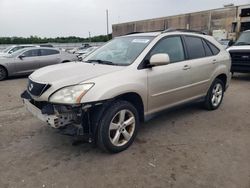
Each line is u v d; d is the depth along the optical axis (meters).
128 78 3.56
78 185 2.88
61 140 4.04
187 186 2.86
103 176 3.05
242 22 35.06
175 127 4.61
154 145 3.86
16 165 3.29
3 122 4.89
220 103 5.85
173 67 4.27
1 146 3.84
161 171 3.15
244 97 6.93
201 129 4.52
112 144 3.50
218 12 38.59
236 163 3.33
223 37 35.44
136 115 3.78
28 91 3.68
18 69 10.88
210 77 5.21
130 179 2.99
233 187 2.83
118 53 4.21
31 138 4.12
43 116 3.35
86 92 3.14
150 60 3.76
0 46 37.06
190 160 3.42
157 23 49.66
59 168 3.22
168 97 4.29
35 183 2.91
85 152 3.64
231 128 4.58
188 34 4.86
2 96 7.33
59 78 3.38
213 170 3.17
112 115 3.41
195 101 5.05
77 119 3.24
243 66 9.40
